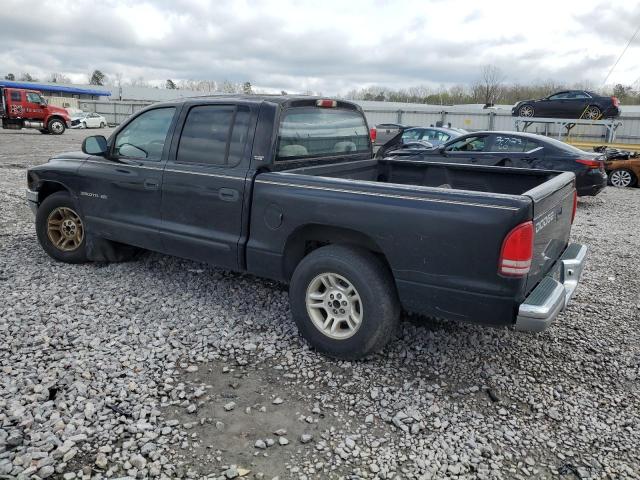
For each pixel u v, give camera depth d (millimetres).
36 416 2830
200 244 4215
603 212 10250
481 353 3840
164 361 3510
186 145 4336
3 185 10359
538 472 2645
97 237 5051
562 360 3791
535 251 3104
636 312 4715
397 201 3242
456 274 3078
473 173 4734
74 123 38188
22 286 4688
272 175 3789
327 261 3486
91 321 4039
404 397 3234
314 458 2668
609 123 19891
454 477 2576
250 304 4504
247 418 2973
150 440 2740
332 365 3574
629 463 2729
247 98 4098
